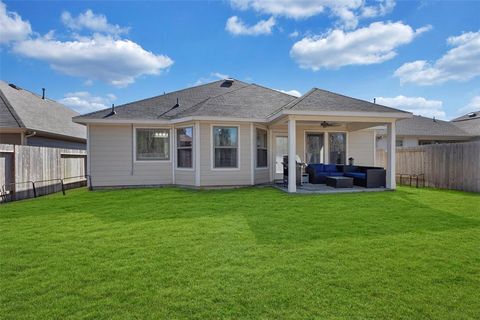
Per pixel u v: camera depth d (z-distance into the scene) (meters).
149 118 11.77
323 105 9.98
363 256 3.99
